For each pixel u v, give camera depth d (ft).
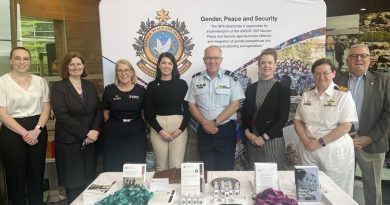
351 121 7.93
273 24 10.66
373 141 9.14
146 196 5.66
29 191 9.66
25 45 12.24
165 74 9.78
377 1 12.09
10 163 9.29
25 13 12.05
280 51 10.77
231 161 9.96
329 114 8.06
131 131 9.71
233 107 9.73
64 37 13.44
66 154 9.43
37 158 9.53
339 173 8.13
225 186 5.98
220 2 10.56
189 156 10.96
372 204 9.63
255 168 6.14
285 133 11.00
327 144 8.04
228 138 9.86
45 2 12.71
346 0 12.68
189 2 10.53
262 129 9.47
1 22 10.86
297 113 8.76
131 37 10.65
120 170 9.80
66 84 9.41
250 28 10.66
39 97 9.49
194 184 5.93
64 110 9.34
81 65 9.53
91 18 14.35
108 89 9.89
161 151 9.97
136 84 9.96
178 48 10.71
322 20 10.64
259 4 10.57
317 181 5.93
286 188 6.32
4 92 9.08
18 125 9.09
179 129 9.82
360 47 9.20
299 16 10.64
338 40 12.98
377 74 9.17
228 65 10.80
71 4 13.62
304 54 10.80
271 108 9.36
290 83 10.91
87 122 9.59
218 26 10.64
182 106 10.10
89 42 14.29
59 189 12.20
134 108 9.74
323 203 5.80
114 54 10.71
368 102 9.16
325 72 8.03
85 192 5.98
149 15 10.58
